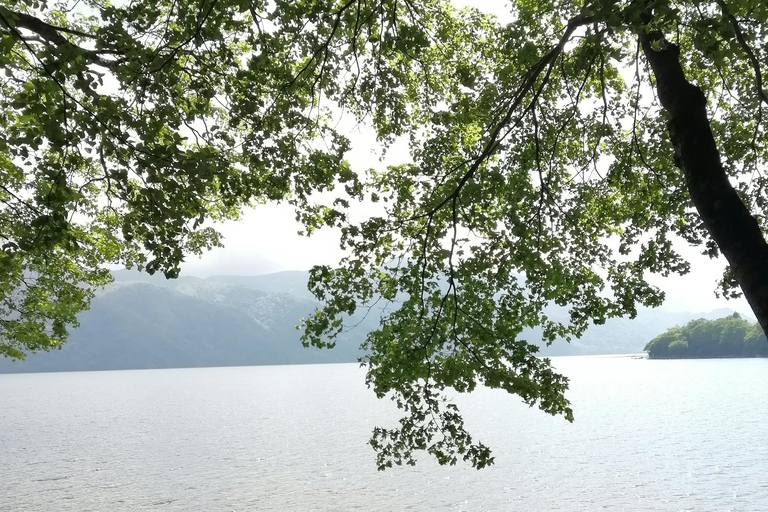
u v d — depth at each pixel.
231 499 46.53
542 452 66.56
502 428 90.00
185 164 7.61
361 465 59.84
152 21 7.57
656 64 6.79
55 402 171.12
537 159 9.70
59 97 6.32
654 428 85.12
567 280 11.27
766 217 11.23
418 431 10.31
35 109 6.26
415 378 10.08
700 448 66.56
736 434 76.31
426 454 62.78
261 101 10.06
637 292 11.65
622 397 137.25
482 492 46.91
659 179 12.14
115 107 6.88
